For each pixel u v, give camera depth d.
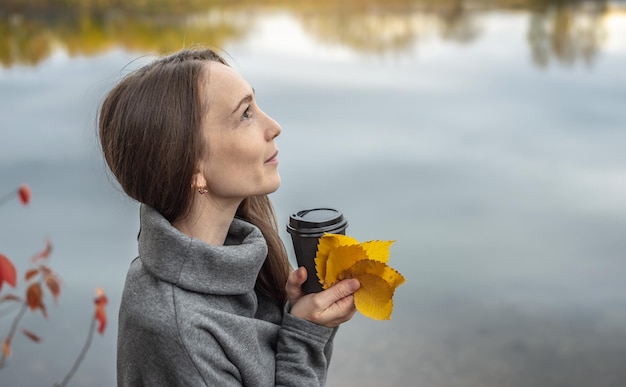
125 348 1.00
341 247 1.00
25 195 1.89
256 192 1.02
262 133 1.02
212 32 6.93
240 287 1.03
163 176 0.98
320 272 1.03
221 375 0.99
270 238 1.20
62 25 5.88
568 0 9.14
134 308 0.99
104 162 1.16
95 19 5.98
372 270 0.99
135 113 0.98
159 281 0.99
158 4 6.29
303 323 1.04
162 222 0.98
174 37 6.45
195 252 0.99
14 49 5.74
